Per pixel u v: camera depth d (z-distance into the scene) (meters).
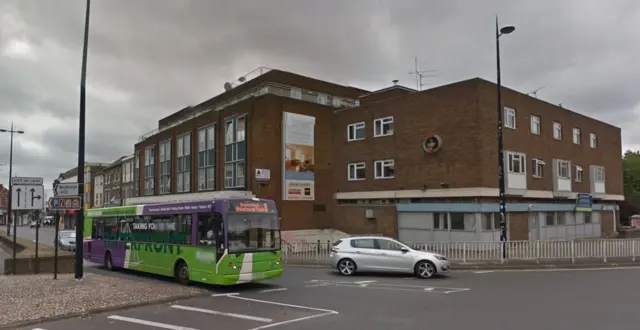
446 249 19.69
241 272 13.38
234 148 32.06
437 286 13.85
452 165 25.02
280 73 35.53
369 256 16.88
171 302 11.20
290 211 29.98
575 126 33.53
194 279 14.25
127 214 18.73
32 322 8.81
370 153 29.89
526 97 27.97
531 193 27.30
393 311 9.93
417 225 26.67
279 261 14.41
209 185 34.91
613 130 39.31
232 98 38.03
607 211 37.81
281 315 9.59
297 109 31.17
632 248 20.12
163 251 15.97
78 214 14.44
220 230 13.50
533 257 19.20
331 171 32.59
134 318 9.35
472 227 24.03
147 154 47.31
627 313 9.41
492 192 24.16
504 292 12.45
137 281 14.55
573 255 19.36
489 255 19.31
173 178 40.72
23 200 14.81
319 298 11.80
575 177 32.81
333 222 32.12
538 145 28.64
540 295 11.84
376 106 29.77
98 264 23.23
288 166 30.19
